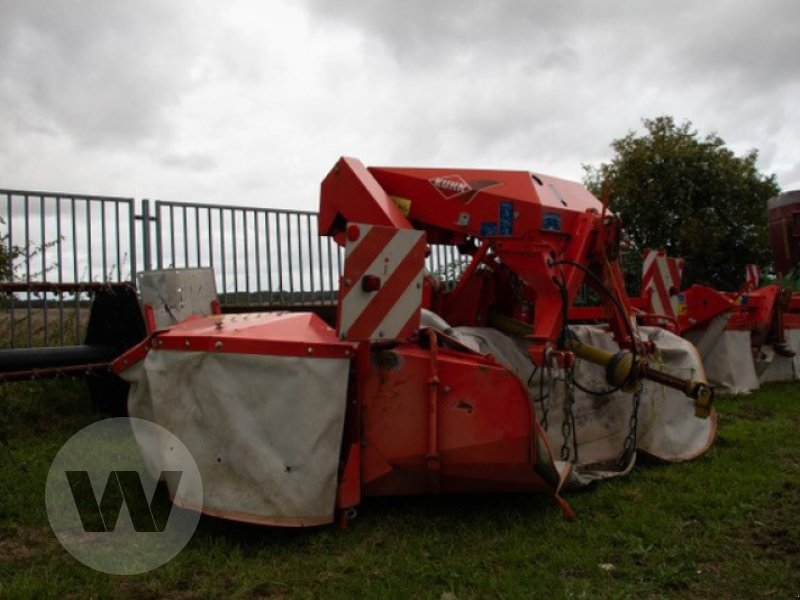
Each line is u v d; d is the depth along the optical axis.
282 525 3.66
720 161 17.91
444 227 5.10
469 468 3.89
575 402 5.18
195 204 8.23
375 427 3.91
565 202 5.06
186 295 5.63
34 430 5.96
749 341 9.55
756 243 18.58
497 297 5.69
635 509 4.23
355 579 3.27
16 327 6.99
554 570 3.40
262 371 3.74
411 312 3.90
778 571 3.40
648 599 3.13
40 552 3.59
